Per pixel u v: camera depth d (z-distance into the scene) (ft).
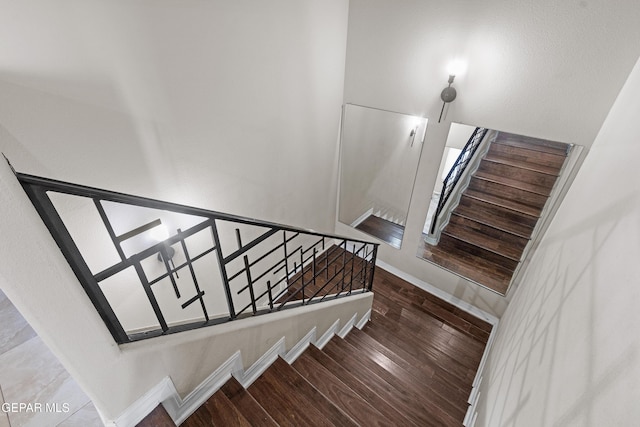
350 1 9.71
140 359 3.34
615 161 4.02
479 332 10.95
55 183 2.30
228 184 8.09
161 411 3.73
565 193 8.11
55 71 4.39
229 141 7.68
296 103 9.41
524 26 7.23
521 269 9.82
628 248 2.20
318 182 12.15
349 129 12.00
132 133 5.59
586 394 2.02
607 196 3.48
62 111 4.60
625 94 5.79
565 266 4.00
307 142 10.59
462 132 9.39
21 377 5.36
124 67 5.16
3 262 2.15
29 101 4.25
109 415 3.28
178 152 6.54
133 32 5.11
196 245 7.64
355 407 6.17
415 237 12.21
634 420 1.41
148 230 6.28
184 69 6.10
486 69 8.16
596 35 6.48
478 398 7.27
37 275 2.34
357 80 10.84
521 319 5.77
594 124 7.14
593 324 2.36
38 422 4.75
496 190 9.62
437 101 9.40
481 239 10.65
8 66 3.97
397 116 10.55
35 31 4.07
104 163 5.33
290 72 8.73
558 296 3.74
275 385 5.56
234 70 7.14
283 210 10.72
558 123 7.64
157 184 6.32
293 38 8.38
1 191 2.01
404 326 11.11
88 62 4.70
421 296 12.44
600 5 6.24
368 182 12.68
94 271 5.63
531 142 8.37
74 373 2.84
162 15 5.42
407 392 7.50
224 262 4.14
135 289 6.40
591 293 2.67
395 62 9.73
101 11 4.64
